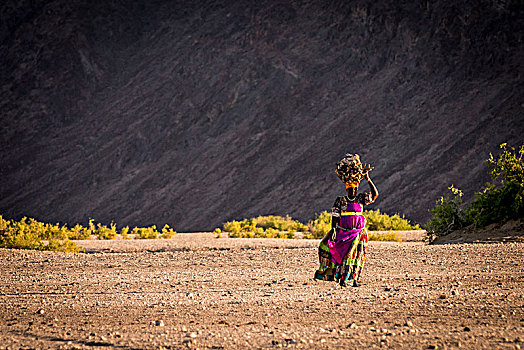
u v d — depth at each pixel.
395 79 122.56
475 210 22.84
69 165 135.25
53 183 130.75
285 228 47.50
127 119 143.12
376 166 104.56
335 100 125.75
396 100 118.00
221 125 130.62
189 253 19.56
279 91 132.12
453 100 112.62
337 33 141.00
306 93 129.62
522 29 120.81
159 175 123.00
